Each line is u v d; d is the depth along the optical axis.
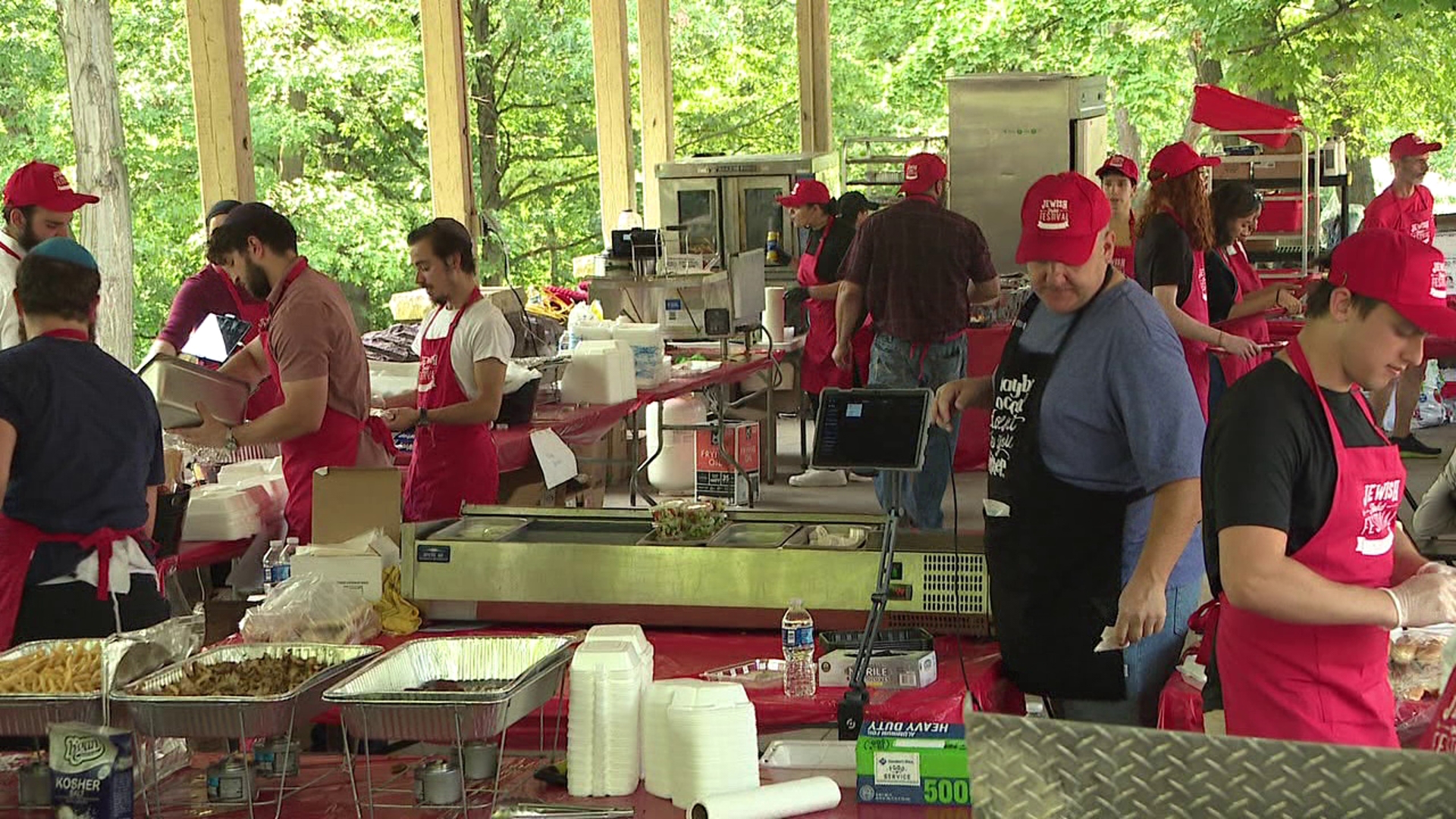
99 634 3.69
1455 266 10.84
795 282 12.05
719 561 3.66
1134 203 9.45
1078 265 3.17
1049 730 1.26
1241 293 7.61
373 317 19.08
